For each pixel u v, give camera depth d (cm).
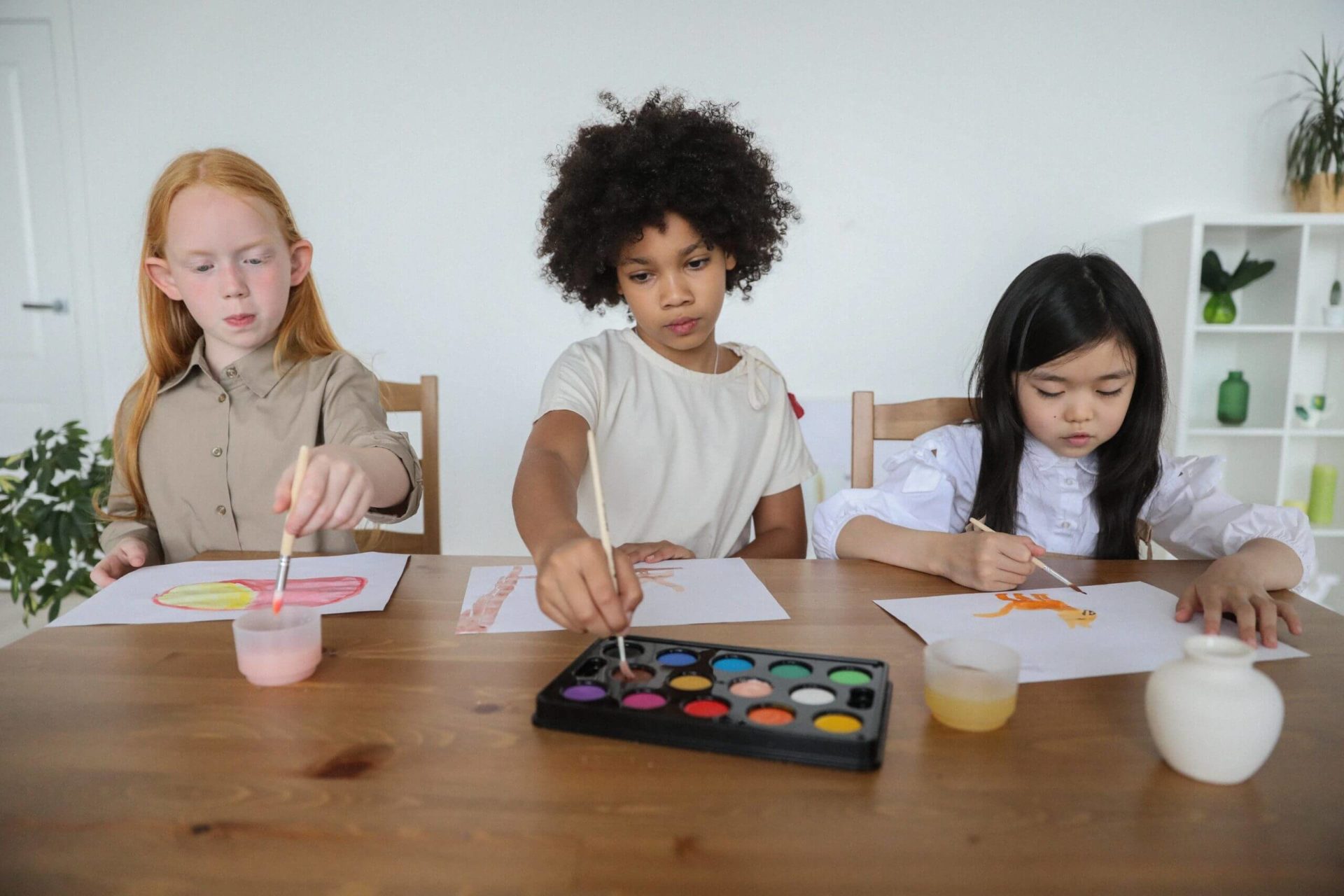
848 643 71
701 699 58
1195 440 269
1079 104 256
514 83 256
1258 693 50
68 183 262
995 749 54
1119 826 46
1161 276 252
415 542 144
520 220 261
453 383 269
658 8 252
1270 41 253
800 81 255
